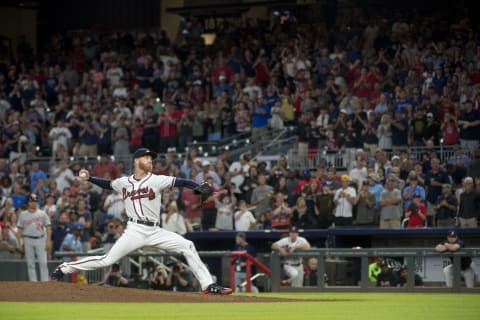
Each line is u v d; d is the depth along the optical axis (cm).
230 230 3850
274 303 1961
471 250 3120
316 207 3788
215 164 4281
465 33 5006
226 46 5609
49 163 4819
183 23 6372
